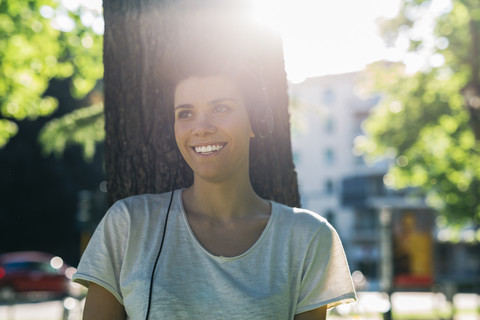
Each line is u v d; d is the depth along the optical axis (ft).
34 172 114.32
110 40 9.83
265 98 7.22
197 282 6.38
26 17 42.96
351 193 178.29
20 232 117.39
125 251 6.57
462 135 75.56
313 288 6.70
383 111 80.53
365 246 176.76
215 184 6.83
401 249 109.81
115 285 6.55
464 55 69.00
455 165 77.10
